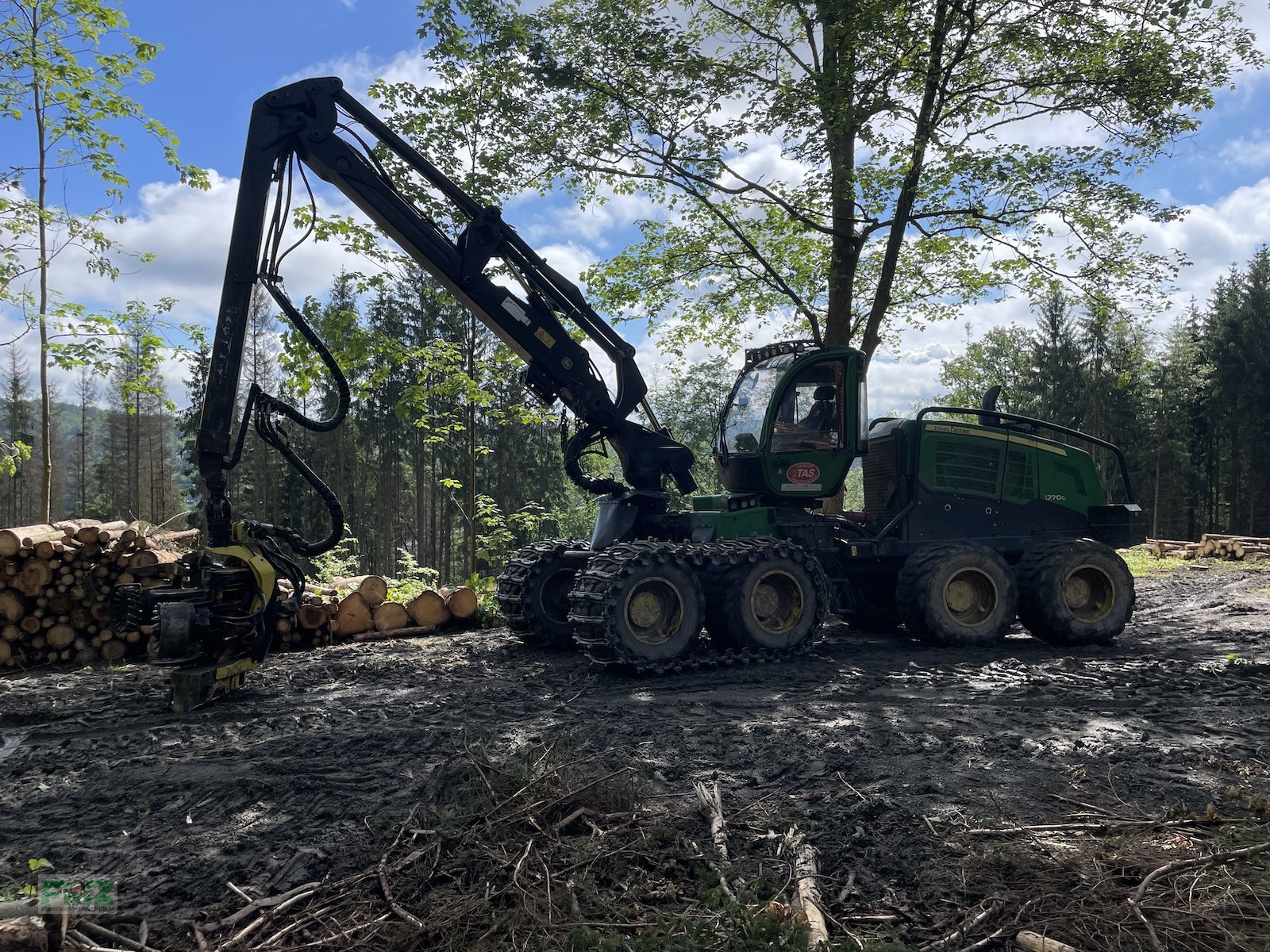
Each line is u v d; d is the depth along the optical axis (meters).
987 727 5.14
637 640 6.70
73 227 11.15
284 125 6.36
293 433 38.19
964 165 11.27
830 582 8.04
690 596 6.91
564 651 7.92
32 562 7.65
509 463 40.34
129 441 46.09
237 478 39.44
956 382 36.34
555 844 3.35
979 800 3.88
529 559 8.20
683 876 3.14
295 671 6.99
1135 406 42.78
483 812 3.60
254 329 31.95
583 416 7.72
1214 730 5.05
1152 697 5.95
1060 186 11.92
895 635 8.84
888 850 3.35
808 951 2.53
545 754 4.16
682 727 5.12
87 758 4.68
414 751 4.67
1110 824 3.56
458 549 41.25
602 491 8.03
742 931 2.64
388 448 37.94
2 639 7.62
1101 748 4.65
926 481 8.54
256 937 2.77
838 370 8.20
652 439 7.90
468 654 7.75
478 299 7.22
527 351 7.43
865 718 5.35
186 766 4.48
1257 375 39.91
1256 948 2.61
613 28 11.59
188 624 5.63
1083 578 8.33
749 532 8.04
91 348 10.97
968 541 8.52
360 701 5.91
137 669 7.43
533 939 2.68
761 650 7.21
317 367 10.38
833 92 10.49
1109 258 12.68
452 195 7.06
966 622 8.14
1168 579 15.00
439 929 2.76
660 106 11.85
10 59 10.82
